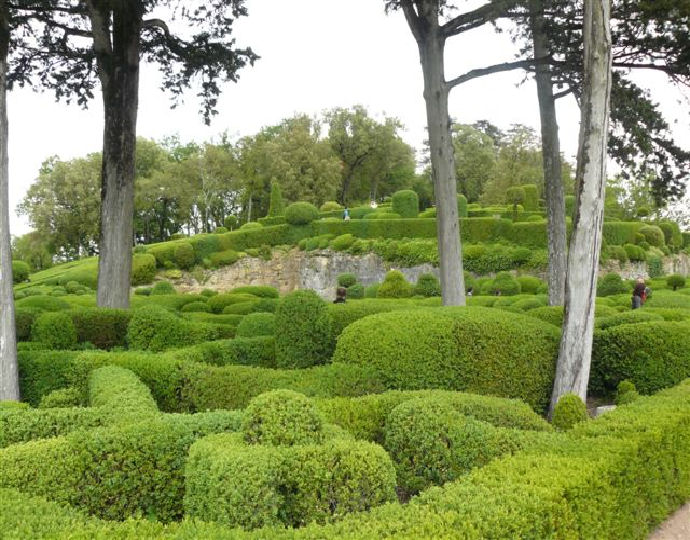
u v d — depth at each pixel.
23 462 3.88
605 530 3.86
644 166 11.54
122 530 2.90
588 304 7.21
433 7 10.52
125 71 12.35
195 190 54.22
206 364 7.14
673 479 5.00
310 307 7.61
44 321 9.21
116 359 7.11
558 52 10.94
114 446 4.05
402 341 6.79
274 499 3.32
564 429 5.86
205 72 15.01
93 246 58.59
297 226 38.62
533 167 48.72
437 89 10.66
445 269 10.71
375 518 3.16
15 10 12.17
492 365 6.91
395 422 4.98
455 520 3.03
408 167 66.56
